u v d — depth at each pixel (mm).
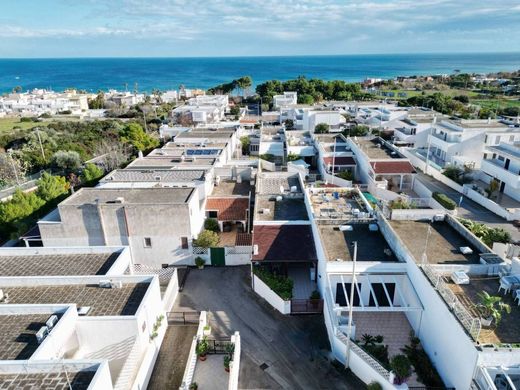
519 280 21109
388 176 54062
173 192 37281
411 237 28031
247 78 178750
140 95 189125
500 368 16781
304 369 23203
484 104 126250
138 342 21719
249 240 36656
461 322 18891
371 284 26328
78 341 21578
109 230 34188
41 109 154250
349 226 31312
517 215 43438
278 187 43062
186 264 35562
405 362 19734
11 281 25219
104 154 72000
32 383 15914
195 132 69250
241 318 28078
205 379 22750
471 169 56469
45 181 47844
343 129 82875
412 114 85000
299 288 30328
